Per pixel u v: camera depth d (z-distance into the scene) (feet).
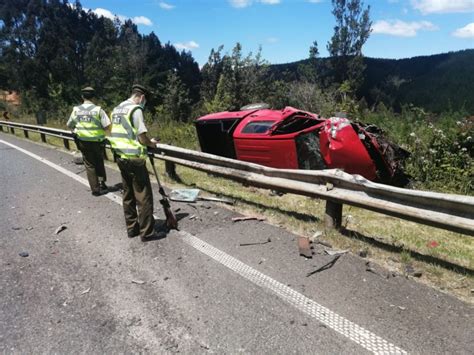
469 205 10.52
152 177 25.18
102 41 249.34
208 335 9.03
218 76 115.55
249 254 13.06
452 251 13.50
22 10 248.32
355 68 155.43
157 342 8.87
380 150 20.72
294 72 130.21
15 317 10.00
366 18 152.66
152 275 11.93
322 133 20.56
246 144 25.21
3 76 242.17
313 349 8.42
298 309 9.86
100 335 9.19
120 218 17.31
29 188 23.26
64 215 17.98
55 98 152.35
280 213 16.99
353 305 9.90
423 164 24.67
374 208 12.89
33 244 14.67
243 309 9.96
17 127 55.21
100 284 11.51
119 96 172.55
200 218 16.79
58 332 9.35
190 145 42.86
